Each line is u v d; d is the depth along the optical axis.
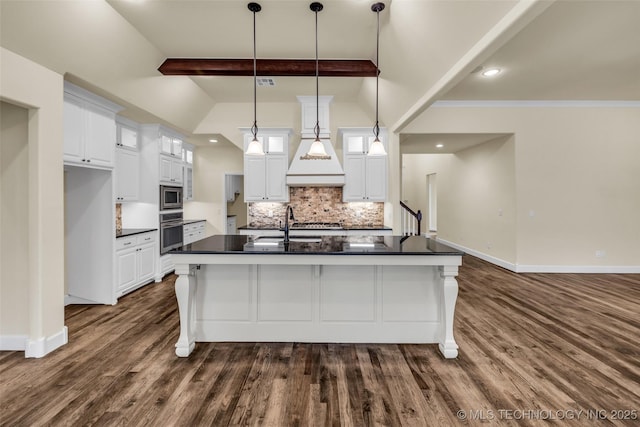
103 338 2.92
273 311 2.85
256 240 3.26
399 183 5.19
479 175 6.44
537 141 5.20
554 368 2.40
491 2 2.10
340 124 5.65
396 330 2.83
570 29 2.90
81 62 2.93
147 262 4.70
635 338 2.90
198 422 1.82
